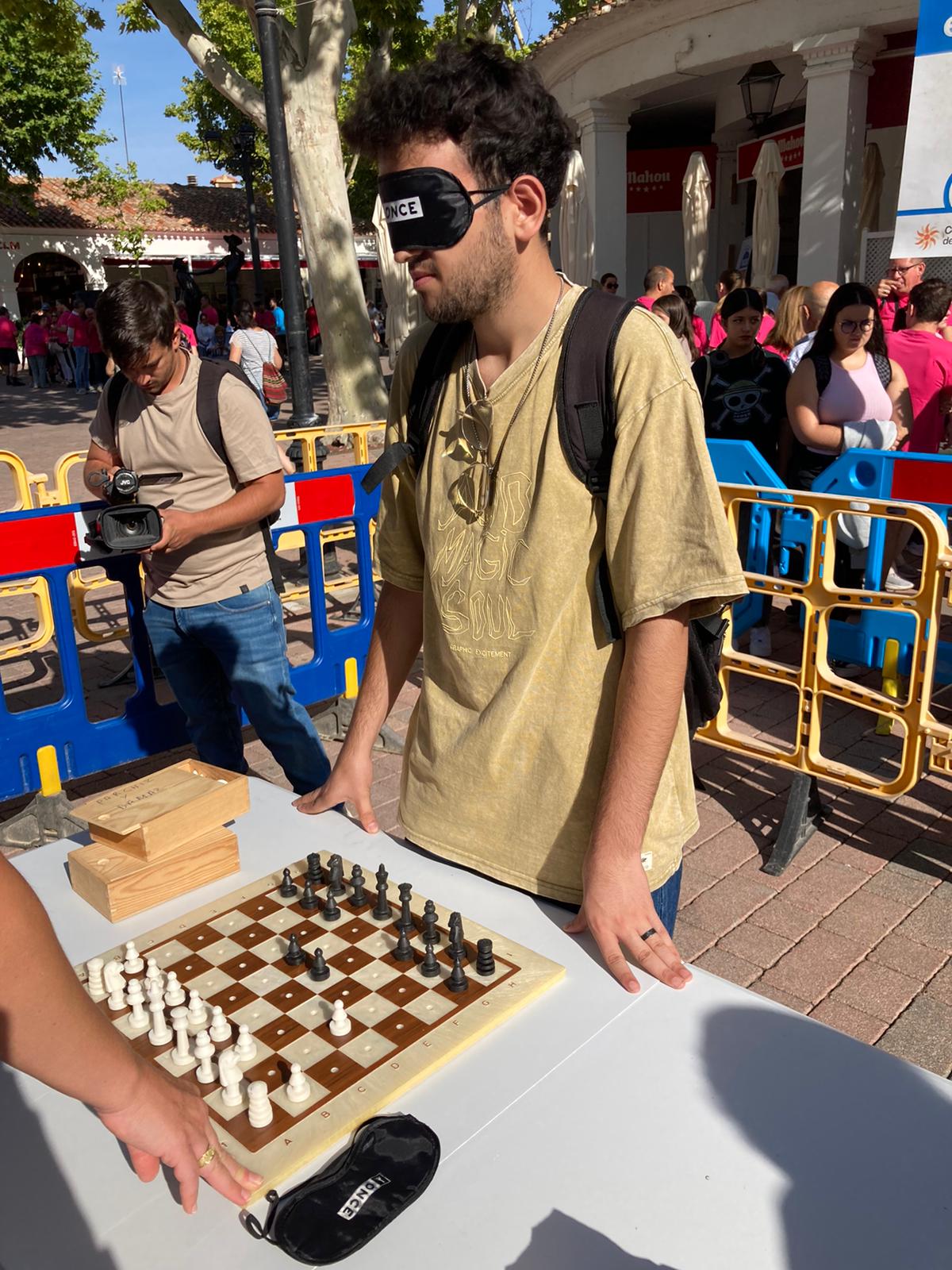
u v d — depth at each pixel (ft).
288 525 13.61
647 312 4.55
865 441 15.40
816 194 39.37
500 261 4.46
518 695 4.96
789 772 13.80
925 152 14.75
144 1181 3.46
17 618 21.66
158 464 10.09
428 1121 3.67
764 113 42.06
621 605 4.62
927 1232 3.20
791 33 38.34
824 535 10.82
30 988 2.65
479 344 4.91
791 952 10.06
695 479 4.35
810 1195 3.33
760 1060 3.93
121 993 4.32
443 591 5.16
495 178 4.31
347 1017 4.11
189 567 10.13
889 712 10.76
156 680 17.30
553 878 5.07
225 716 11.16
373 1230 3.20
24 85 91.76
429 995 4.28
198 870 5.32
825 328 15.72
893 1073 3.85
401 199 4.34
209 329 60.03
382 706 6.11
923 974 9.71
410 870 5.38
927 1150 3.50
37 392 68.69
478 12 53.62
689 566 4.38
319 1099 3.71
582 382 4.50
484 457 4.87
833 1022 9.07
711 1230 3.23
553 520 4.68
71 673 11.71
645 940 4.49
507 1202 3.33
